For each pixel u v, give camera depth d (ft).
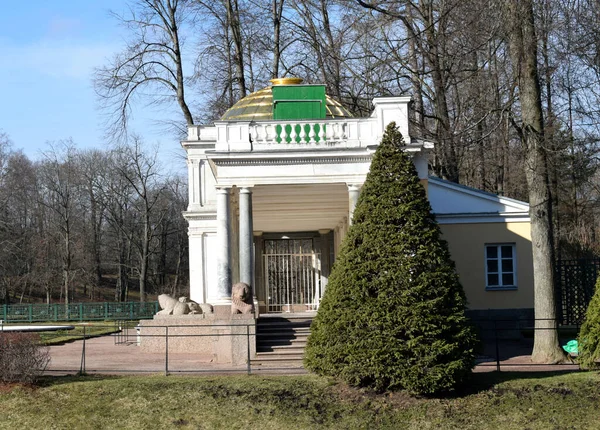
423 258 55.72
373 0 107.34
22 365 58.08
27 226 242.17
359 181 74.64
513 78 75.61
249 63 138.92
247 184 74.59
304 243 105.19
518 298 94.07
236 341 70.23
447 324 54.54
